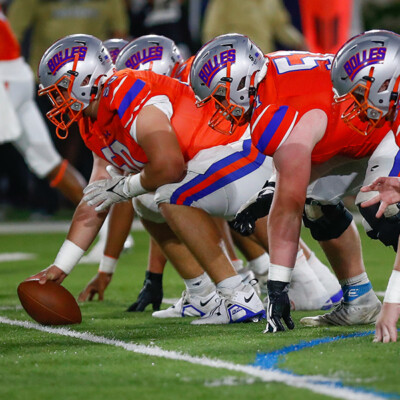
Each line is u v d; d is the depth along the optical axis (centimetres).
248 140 1430
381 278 2094
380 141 1314
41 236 3462
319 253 2738
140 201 1522
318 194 1365
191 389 971
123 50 1606
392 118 1215
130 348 1214
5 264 2580
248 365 1074
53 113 1395
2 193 4450
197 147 1410
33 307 1452
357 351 1134
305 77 1284
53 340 1307
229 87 1279
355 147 1316
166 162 1302
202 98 1307
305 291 1625
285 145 1240
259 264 1745
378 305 1412
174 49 1608
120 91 1343
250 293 1457
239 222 1339
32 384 1013
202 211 1427
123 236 1789
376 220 1267
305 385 969
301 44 3534
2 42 2300
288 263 1276
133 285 2084
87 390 980
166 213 1423
